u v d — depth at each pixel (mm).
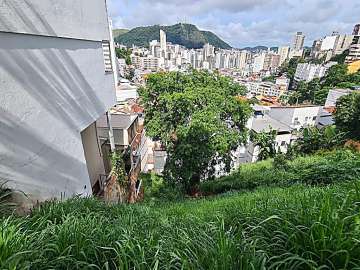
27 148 3006
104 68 5656
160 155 18453
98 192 6367
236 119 12516
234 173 10727
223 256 1140
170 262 1194
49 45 3453
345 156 6664
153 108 13070
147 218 2795
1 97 2621
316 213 1369
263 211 2002
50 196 3383
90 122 4805
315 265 1069
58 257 1294
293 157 11031
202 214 3123
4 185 2641
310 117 27078
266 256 1143
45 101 3363
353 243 1104
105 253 1470
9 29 2670
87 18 4672
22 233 1478
